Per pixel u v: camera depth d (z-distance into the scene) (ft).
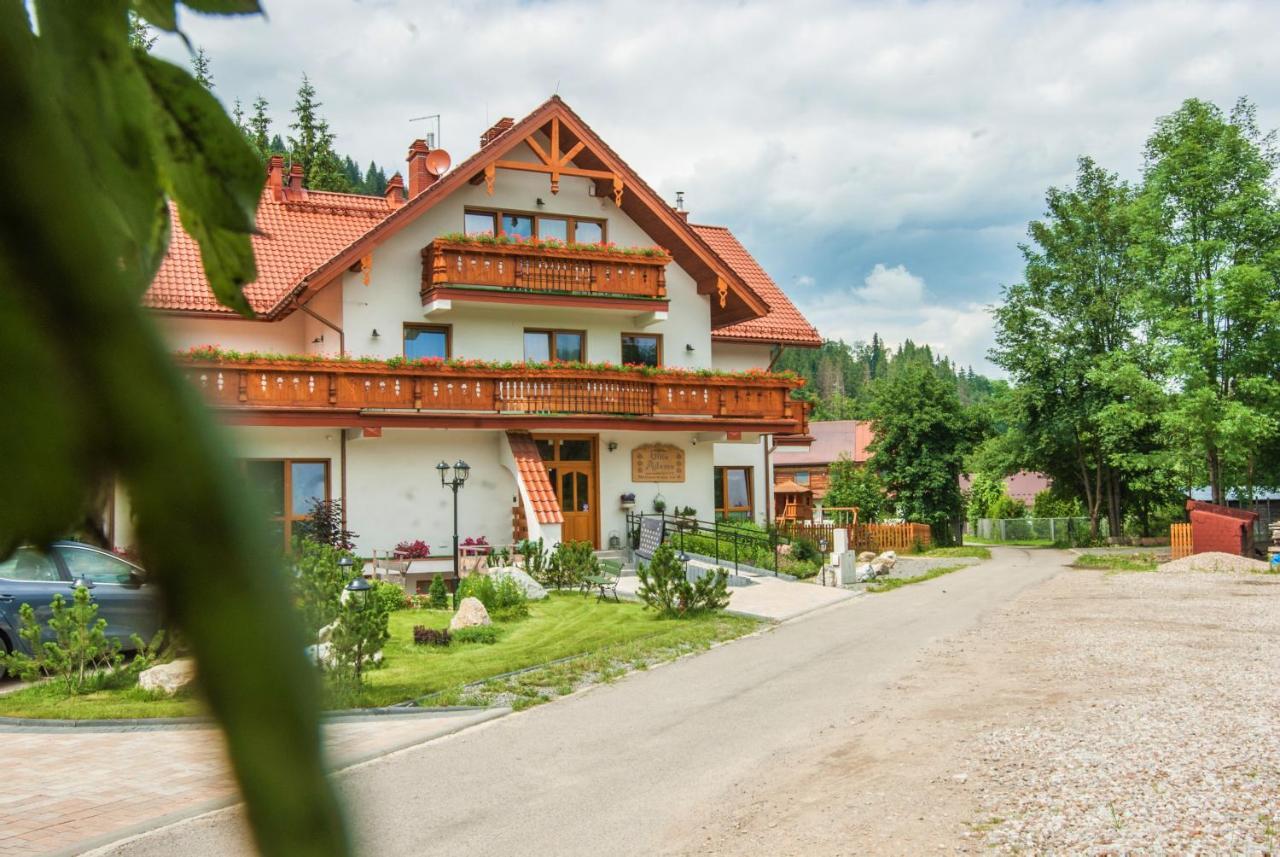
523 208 77.20
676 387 78.28
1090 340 137.28
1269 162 107.45
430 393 69.26
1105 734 28.19
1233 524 99.30
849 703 34.35
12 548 0.74
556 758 28.45
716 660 43.11
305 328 76.02
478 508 73.41
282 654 0.85
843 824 22.13
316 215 82.58
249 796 0.83
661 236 82.23
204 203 1.33
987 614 57.26
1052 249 140.46
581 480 79.00
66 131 0.95
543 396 72.74
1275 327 103.24
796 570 75.25
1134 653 42.27
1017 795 23.34
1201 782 23.43
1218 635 47.24
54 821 21.89
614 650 44.68
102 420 0.78
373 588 37.52
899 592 70.13
